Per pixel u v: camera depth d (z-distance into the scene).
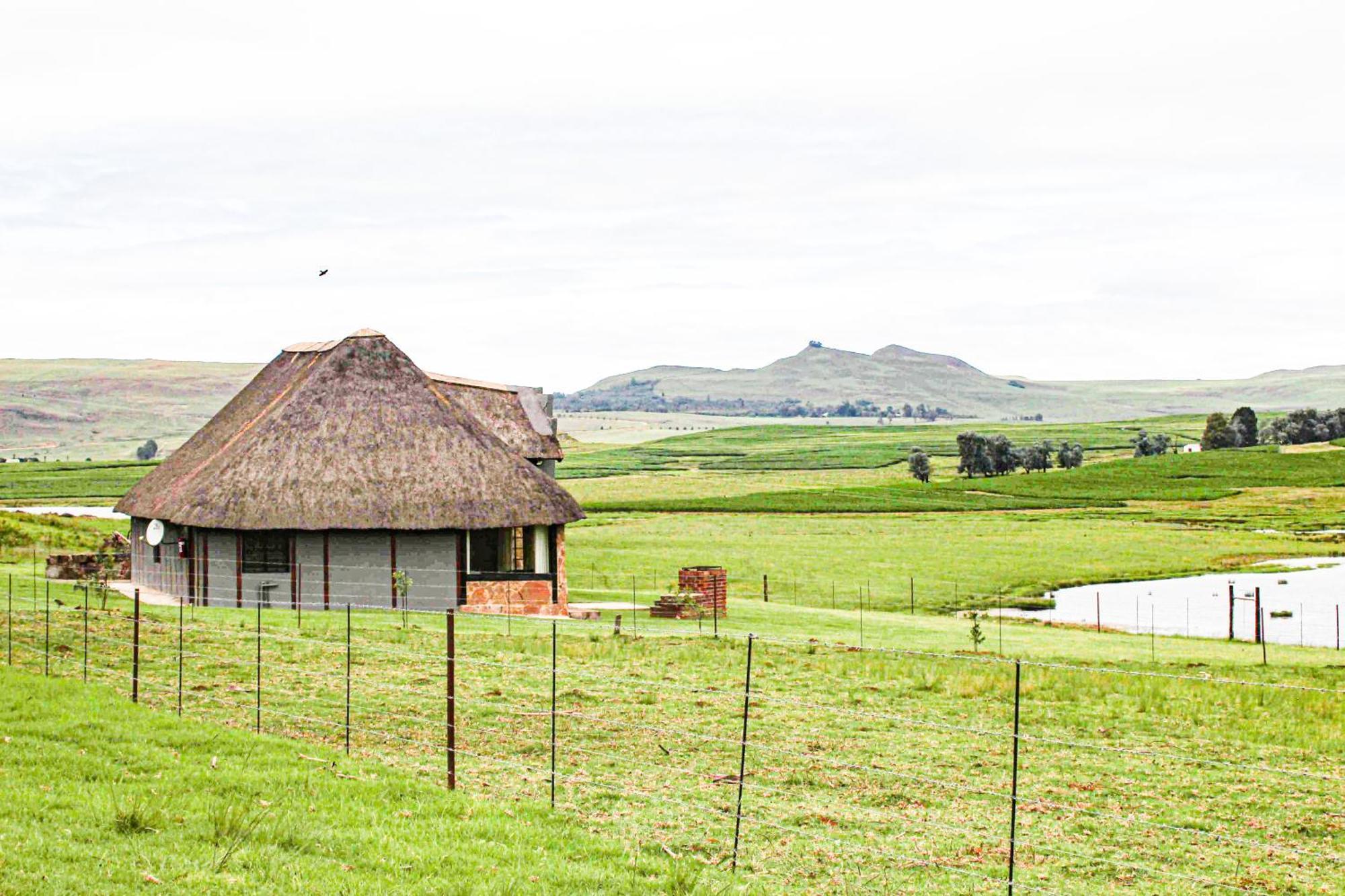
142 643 30.97
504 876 13.52
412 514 46.78
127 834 14.21
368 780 17.80
